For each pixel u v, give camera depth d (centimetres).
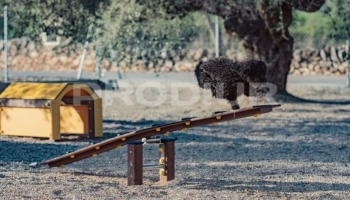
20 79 3616
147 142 1151
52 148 1622
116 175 1259
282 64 2695
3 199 1017
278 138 1828
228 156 1512
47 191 1079
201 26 3794
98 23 2252
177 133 1923
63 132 1877
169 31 2581
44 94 1773
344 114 2417
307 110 2519
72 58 4334
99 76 3197
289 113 2428
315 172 1302
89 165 1374
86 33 2247
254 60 1080
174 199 1030
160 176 1179
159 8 2295
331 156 1520
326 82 3547
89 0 2144
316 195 1073
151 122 2194
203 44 4025
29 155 1507
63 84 1797
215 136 1862
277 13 2486
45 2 2073
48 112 1755
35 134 1783
